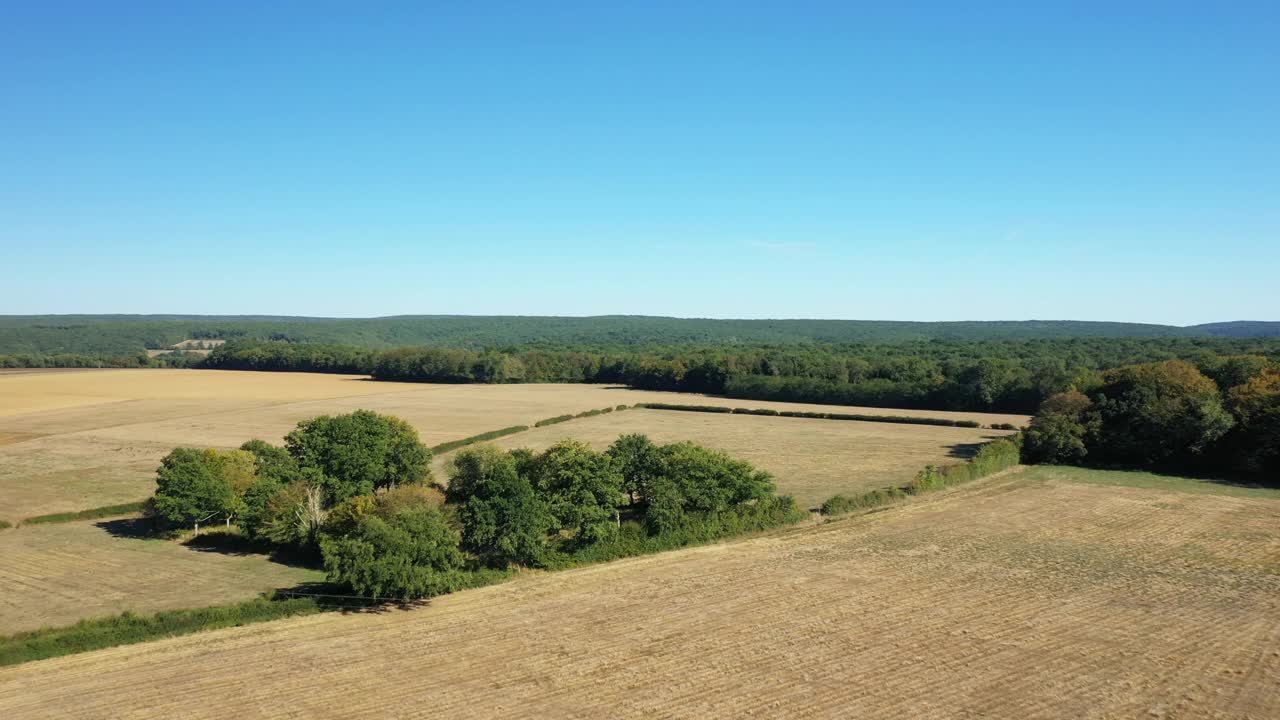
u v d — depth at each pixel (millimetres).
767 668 34062
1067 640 37000
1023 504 64938
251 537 52219
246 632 38094
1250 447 74562
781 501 60188
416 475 62188
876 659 34969
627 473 58312
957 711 30172
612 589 44469
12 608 40844
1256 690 31766
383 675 33469
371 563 40875
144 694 31625
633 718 29781
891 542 53969
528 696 31562
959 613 40562
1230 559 49688
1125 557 50312
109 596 42719
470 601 42594
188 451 57969
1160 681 32656
